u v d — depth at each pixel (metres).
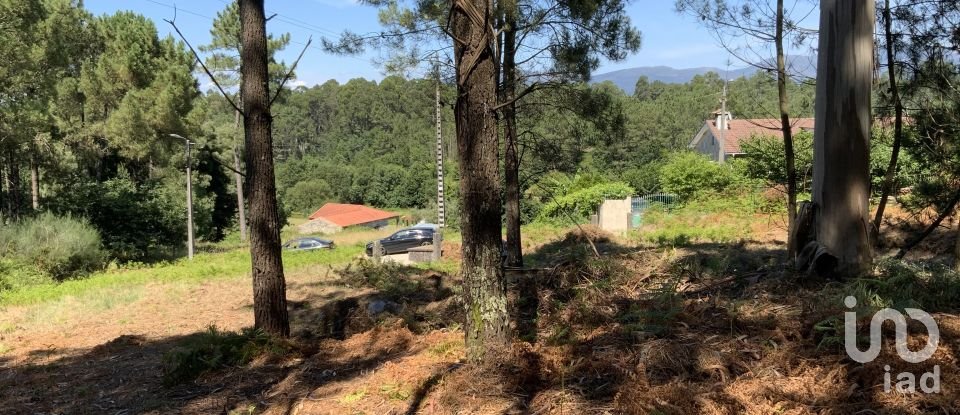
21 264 15.95
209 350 5.28
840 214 5.30
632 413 3.18
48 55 18.45
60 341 7.47
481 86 4.13
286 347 5.55
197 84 34.38
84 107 29.56
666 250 8.62
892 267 5.08
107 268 19.14
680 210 24.28
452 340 5.14
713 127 42.12
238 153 42.72
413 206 76.56
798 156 18.41
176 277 14.47
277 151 90.56
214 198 37.34
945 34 7.47
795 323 4.08
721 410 3.14
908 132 8.08
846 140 5.26
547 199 30.41
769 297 4.89
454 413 3.60
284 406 4.08
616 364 3.83
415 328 6.19
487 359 4.18
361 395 4.07
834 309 4.20
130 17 31.56
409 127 84.31
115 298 10.94
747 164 25.23
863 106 5.25
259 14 6.02
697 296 5.28
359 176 78.62
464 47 4.14
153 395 4.66
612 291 5.77
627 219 22.20
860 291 4.51
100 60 29.27
